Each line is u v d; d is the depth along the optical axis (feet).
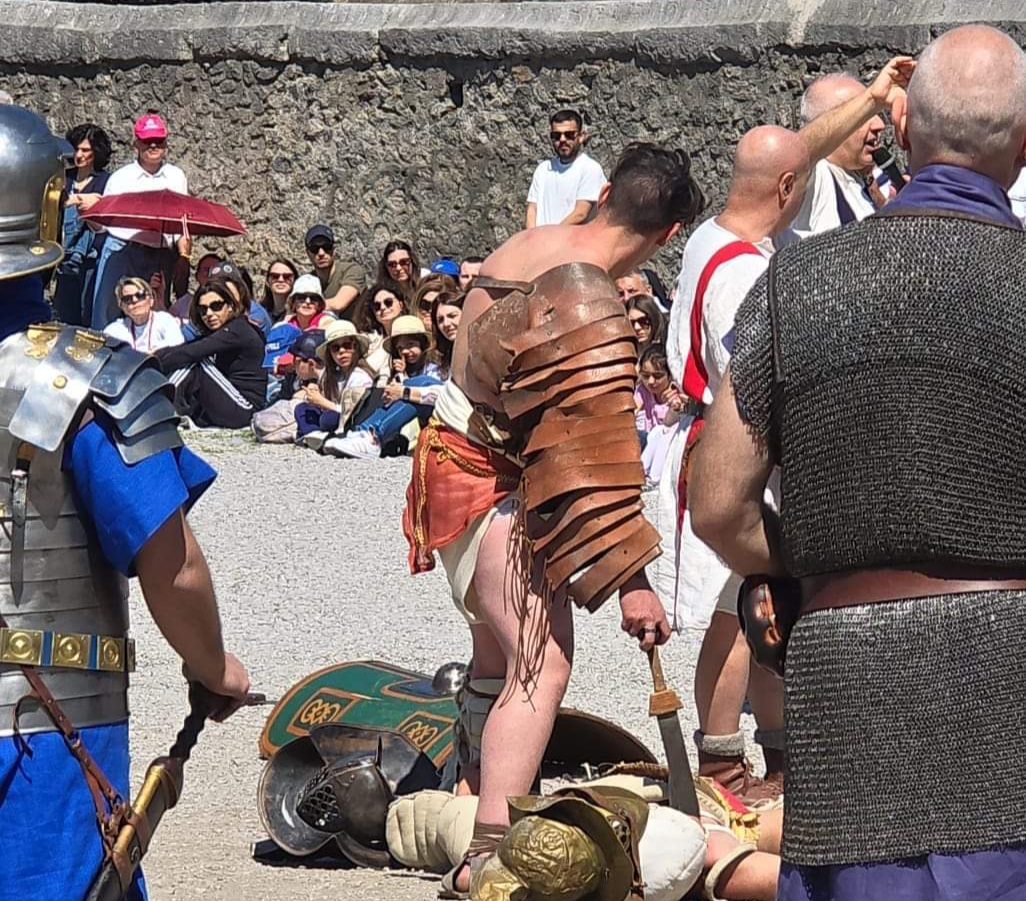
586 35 96.99
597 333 25.90
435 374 74.18
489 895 23.12
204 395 80.07
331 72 105.60
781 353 18.06
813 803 17.85
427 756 30.42
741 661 31.01
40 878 17.63
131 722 38.40
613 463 25.95
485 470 26.96
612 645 45.44
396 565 54.95
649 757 30.14
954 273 17.61
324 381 75.05
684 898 26.71
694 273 31.24
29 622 17.72
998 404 17.46
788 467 18.16
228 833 31.07
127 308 81.82
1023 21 84.48
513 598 26.76
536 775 27.27
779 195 31.30
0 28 113.09
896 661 17.48
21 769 17.66
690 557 30.89
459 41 100.89
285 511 62.64
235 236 109.40
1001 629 17.40
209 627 18.69
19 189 18.04
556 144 88.69
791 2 91.56
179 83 109.50
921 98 18.53
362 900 27.37
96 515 17.88
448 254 103.45
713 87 93.50
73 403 17.62
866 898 17.52
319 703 33.22
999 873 17.26
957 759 17.31
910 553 17.53
